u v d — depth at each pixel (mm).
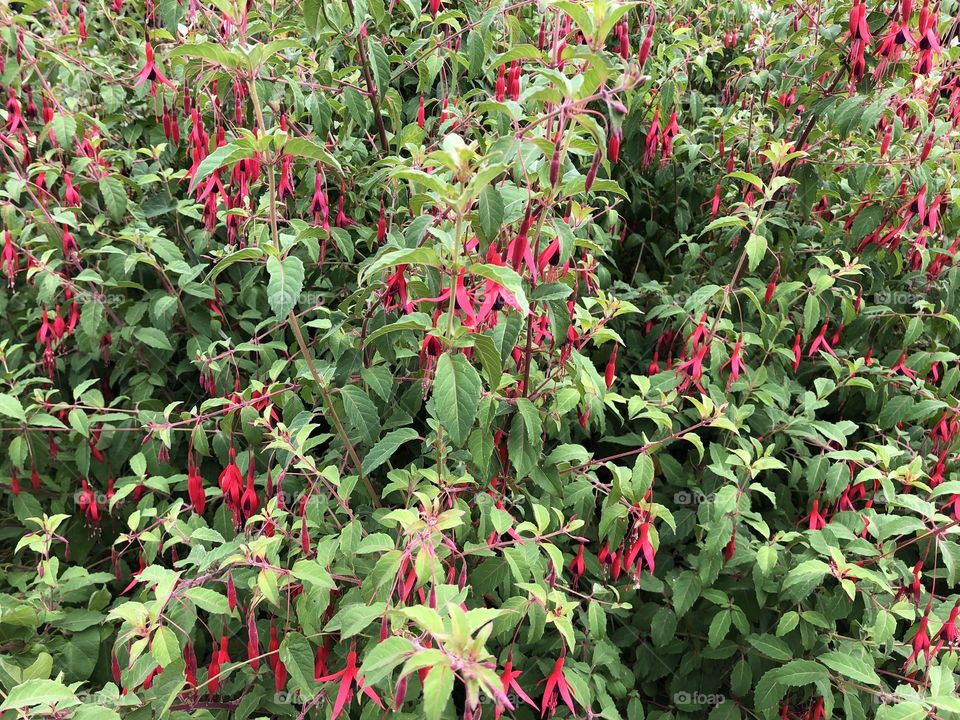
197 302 3035
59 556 2920
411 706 1971
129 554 2982
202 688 2057
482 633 1212
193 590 1786
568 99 1485
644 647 2645
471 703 1150
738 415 2527
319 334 3027
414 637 1504
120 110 3592
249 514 2133
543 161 1903
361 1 2568
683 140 3691
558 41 1818
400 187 3025
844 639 2316
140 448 2949
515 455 2104
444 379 1682
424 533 1617
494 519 1901
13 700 1430
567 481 2426
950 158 3129
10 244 2705
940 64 2934
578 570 2229
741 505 2357
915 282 3469
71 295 2936
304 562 1782
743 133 3674
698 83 4641
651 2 2400
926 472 2859
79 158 3012
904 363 3127
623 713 2633
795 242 3334
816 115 3047
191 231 3324
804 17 3363
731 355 2898
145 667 1717
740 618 2377
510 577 2184
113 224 3344
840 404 3355
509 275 1506
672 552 2820
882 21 2783
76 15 3986
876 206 3121
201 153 2395
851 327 3250
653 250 3850
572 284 2529
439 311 1952
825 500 2902
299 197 3127
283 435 2166
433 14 2906
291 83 2588
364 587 1718
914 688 2330
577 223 2338
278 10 3432
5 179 3266
